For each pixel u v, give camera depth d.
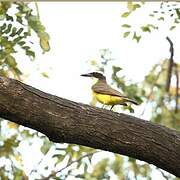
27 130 14.99
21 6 12.31
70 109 8.62
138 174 16.77
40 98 8.54
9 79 8.53
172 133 8.86
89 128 8.58
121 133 8.66
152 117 19.03
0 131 15.05
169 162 8.73
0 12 12.09
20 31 12.08
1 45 12.23
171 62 16.61
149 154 8.71
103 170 18.17
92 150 15.33
